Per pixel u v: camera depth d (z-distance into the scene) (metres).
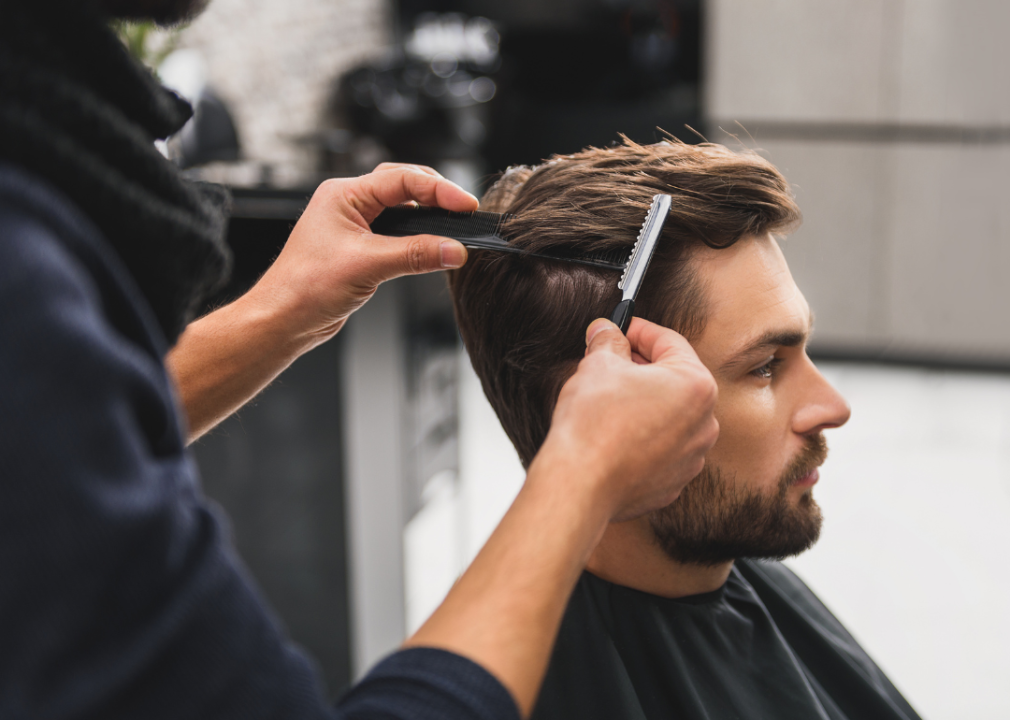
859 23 3.48
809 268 3.78
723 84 3.69
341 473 1.61
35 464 0.28
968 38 3.37
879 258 3.69
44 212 0.31
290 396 1.60
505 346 0.68
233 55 3.18
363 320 1.63
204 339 0.69
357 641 1.68
